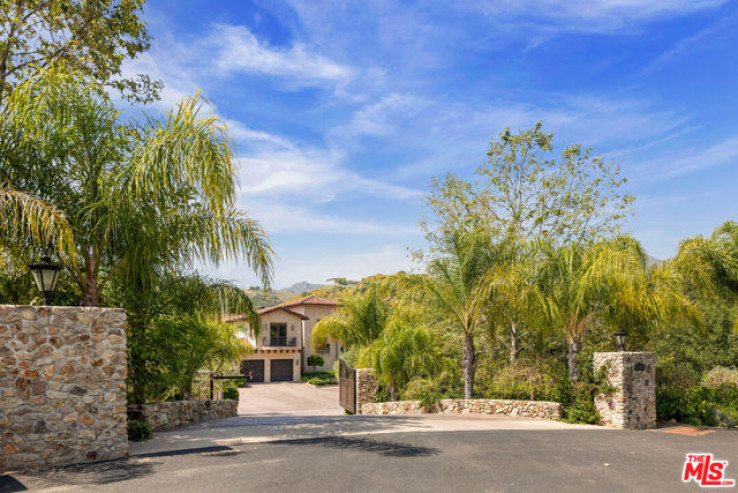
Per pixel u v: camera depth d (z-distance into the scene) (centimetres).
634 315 1266
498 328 1438
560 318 1229
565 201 2041
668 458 761
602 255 1229
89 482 573
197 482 570
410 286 1443
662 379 1347
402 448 771
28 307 659
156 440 834
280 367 3925
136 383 984
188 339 1134
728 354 1914
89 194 886
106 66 1523
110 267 935
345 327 2030
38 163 875
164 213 929
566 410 1219
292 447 763
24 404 644
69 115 891
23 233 820
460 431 955
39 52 1459
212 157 862
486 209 2075
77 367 686
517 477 621
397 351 1633
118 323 727
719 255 1520
